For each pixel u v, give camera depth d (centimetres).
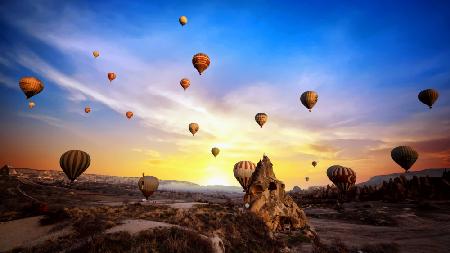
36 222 2016
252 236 2173
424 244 2617
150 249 1394
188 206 2656
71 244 1535
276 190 2923
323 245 2423
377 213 4456
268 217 2688
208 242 1616
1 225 1956
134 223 1858
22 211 2316
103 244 1444
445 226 3553
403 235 3066
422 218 4072
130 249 1407
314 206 6372
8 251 1556
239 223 2288
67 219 2048
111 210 2375
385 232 3256
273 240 2242
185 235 1605
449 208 4691
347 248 2400
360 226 3756
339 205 5678
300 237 2522
